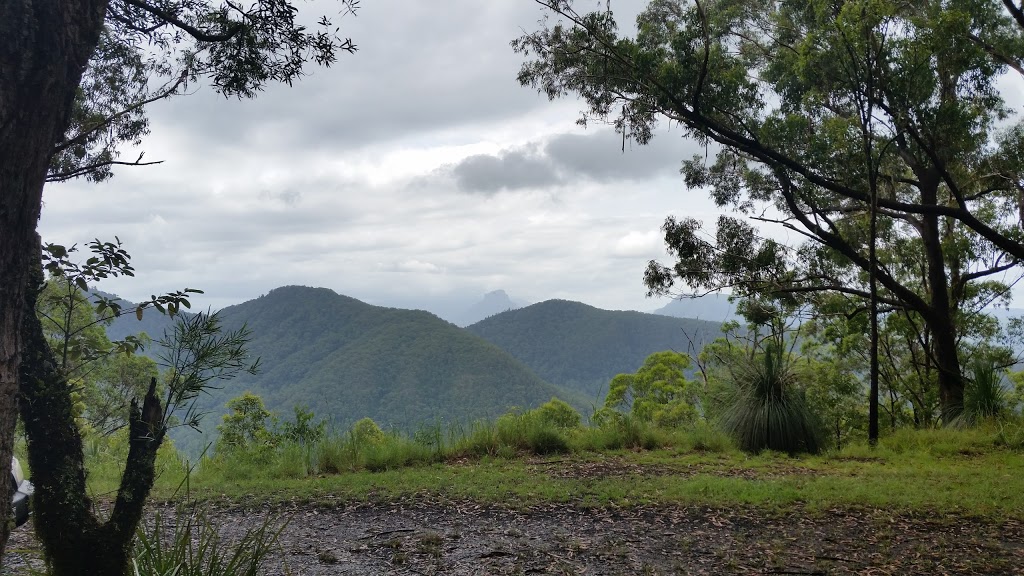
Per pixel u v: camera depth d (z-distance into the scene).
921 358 24.95
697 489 7.82
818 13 13.94
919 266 22.91
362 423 11.59
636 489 7.85
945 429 13.96
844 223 19.88
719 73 14.91
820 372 22.20
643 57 14.24
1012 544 5.71
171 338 3.46
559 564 5.07
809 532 6.05
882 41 13.73
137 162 5.41
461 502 7.35
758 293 18.23
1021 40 16.28
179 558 3.76
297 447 10.74
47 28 2.47
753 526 6.28
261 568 4.88
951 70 14.77
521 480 8.58
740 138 14.90
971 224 15.59
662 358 28.44
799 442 11.80
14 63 2.40
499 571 4.89
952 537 5.91
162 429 3.51
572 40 14.83
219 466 10.54
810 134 15.23
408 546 5.60
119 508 3.46
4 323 2.46
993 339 22.56
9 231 2.45
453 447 11.16
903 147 16.91
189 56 5.73
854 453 11.66
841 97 15.18
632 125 15.45
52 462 3.35
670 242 17.22
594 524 6.35
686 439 12.30
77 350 3.87
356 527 6.35
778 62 16.73
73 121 6.65
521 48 15.10
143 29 5.11
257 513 7.01
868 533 6.02
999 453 11.49
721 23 17.95
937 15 14.01
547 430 11.62
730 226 17.36
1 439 2.47
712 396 13.66
